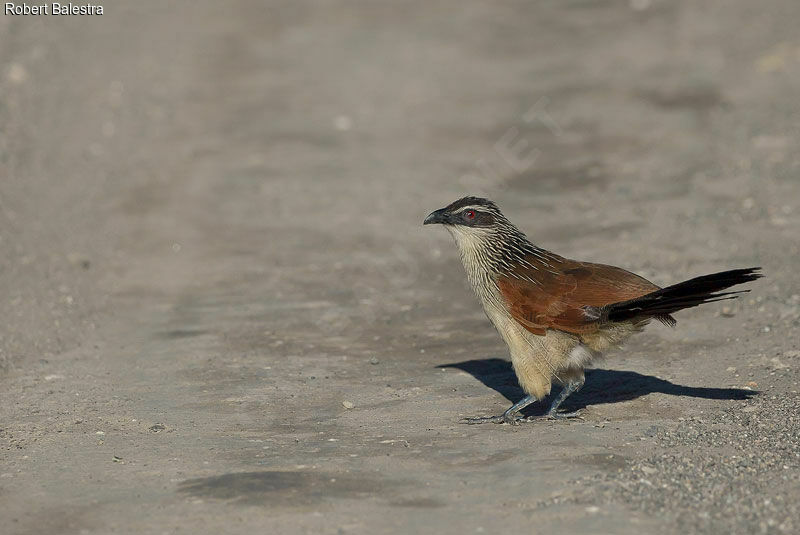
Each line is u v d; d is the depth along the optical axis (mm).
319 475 8469
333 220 19281
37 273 15820
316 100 27297
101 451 9234
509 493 7934
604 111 24781
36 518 7676
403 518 7508
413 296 15141
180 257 17266
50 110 24797
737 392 10422
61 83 26766
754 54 27359
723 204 18156
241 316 14227
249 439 9531
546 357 9914
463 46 31438
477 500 7820
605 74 27547
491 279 10156
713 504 7531
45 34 30516
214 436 9641
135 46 31172
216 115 26156
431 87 27922
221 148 23750
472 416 10172
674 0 34188
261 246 17875
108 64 29094
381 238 18266
